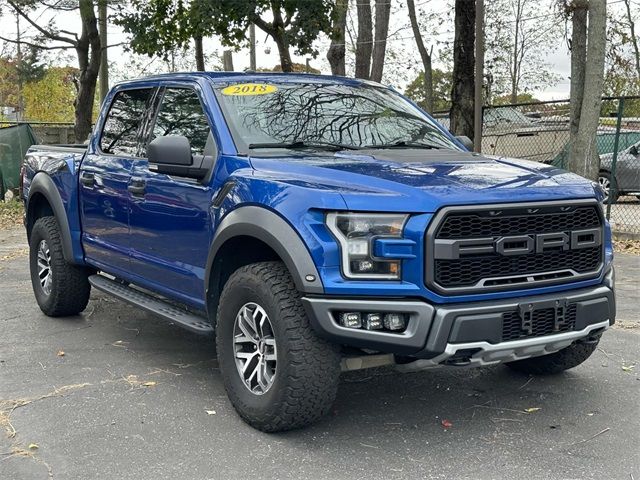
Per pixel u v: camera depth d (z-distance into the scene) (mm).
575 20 13055
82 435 4172
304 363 3881
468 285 3771
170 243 5047
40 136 23953
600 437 4176
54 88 54125
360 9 18609
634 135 17094
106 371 5316
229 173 4484
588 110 12086
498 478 3660
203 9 15562
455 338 3697
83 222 6281
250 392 4246
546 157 17031
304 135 4883
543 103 13703
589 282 4195
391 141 5094
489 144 17375
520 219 3898
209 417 4438
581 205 4094
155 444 4051
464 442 4098
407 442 4094
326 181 4008
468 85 15195
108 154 6023
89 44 21344
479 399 4797
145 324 6668
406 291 3695
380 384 5082
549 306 3943
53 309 6711
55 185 6531
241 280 4176
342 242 3764
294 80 5473
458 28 15141
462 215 3732
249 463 3814
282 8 16000
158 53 19016
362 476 3676
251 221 4082
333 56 18156
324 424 4348
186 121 5160
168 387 4984
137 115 5812
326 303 3746
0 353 5742
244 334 4273
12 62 40719
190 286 4887
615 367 5465
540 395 4871
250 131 4766
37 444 4043
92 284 6195
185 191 4824
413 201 3730
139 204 5340
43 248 6895
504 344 3811
